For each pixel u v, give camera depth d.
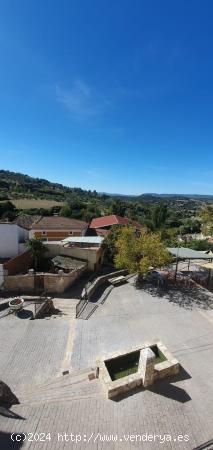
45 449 8.20
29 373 13.52
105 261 31.88
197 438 8.91
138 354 13.21
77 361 14.45
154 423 9.47
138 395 10.83
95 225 54.31
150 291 23.69
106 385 10.89
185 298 22.33
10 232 28.97
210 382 11.98
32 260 28.19
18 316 19.17
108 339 16.53
